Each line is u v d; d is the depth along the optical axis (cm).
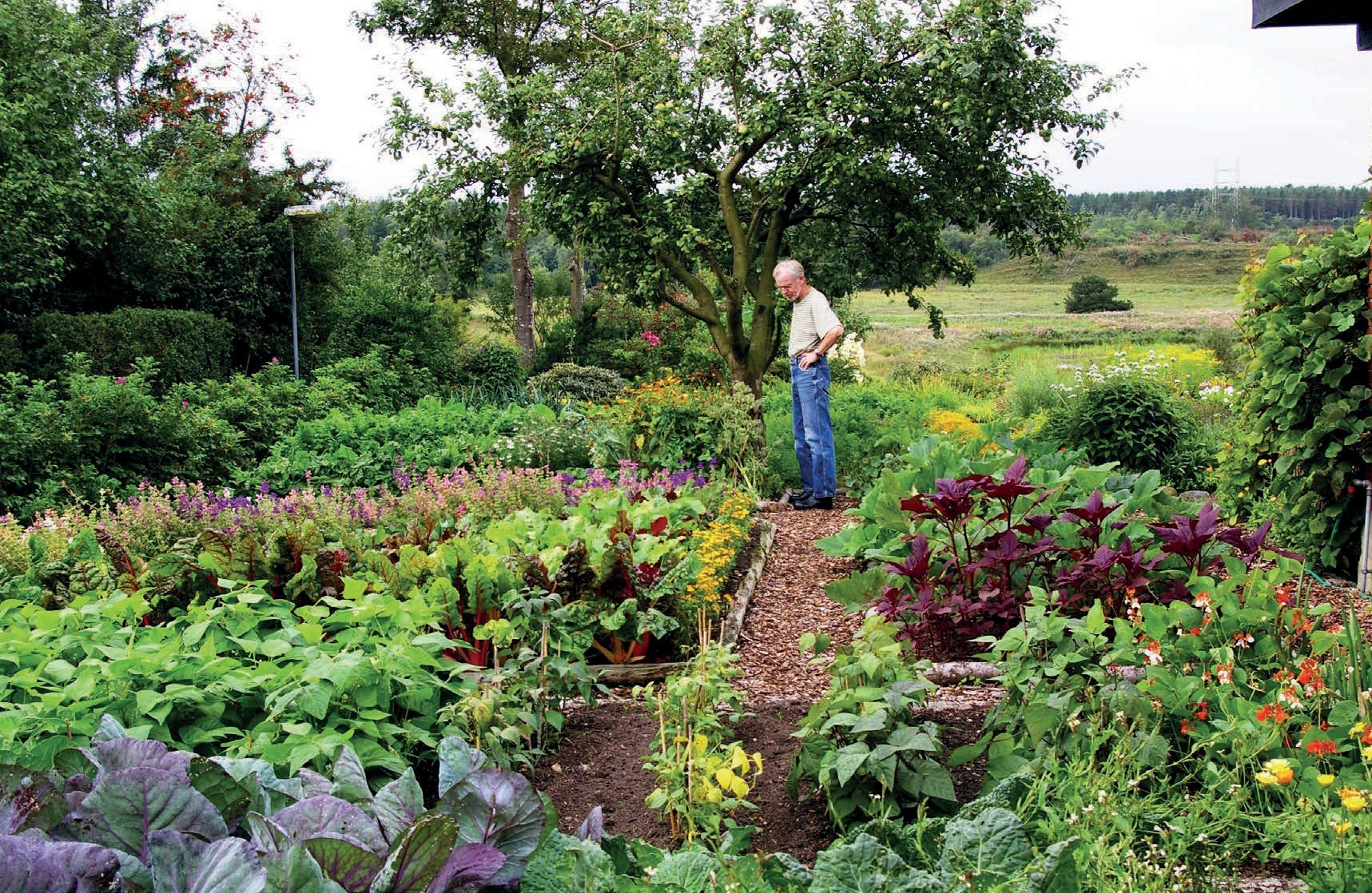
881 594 487
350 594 387
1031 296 5672
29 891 155
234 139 2234
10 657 324
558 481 764
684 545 568
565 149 1102
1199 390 1368
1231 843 252
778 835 282
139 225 1559
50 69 1389
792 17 1079
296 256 1891
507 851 192
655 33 1112
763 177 1178
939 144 1116
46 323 1338
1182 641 335
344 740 289
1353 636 320
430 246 1234
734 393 977
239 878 156
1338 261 564
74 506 835
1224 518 668
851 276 1257
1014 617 461
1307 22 623
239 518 627
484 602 420
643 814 296
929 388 1611
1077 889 193
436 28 2148
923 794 281
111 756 196
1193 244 6519
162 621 443
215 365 1568
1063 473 655
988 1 991
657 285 1162
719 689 315
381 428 1104
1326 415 544
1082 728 293
